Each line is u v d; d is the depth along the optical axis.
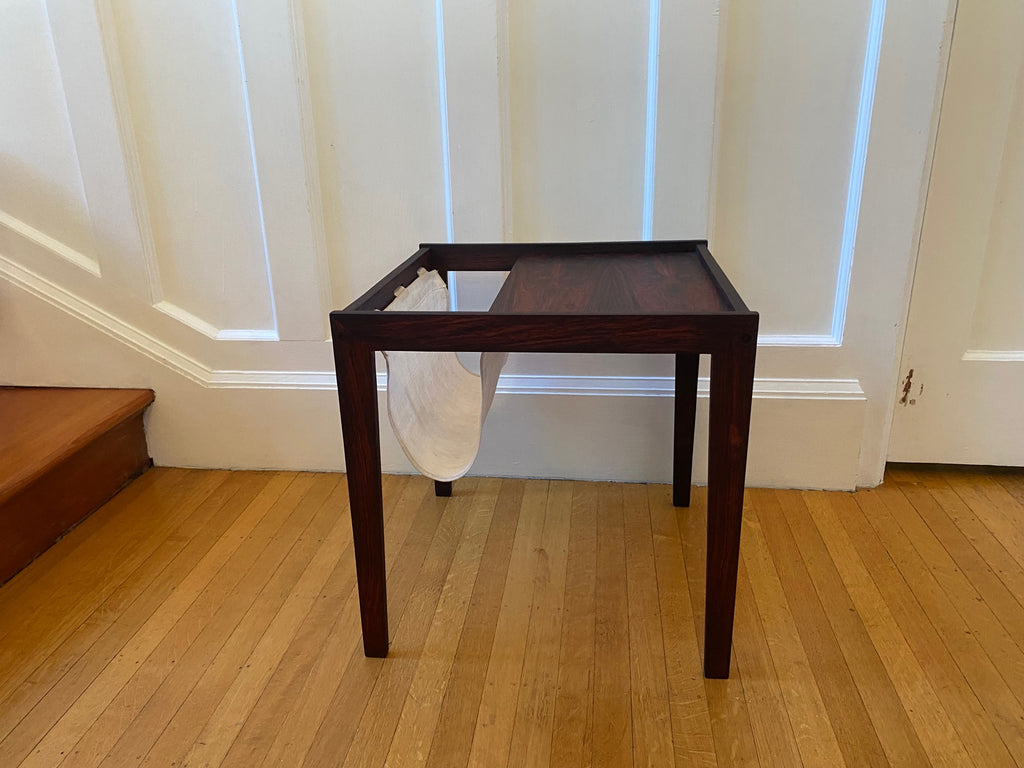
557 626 1.36
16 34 1.67
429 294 1.44
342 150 1.72
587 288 1.28
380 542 1.22
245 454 1.97
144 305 1.87
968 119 1.55
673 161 1.62
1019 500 1.75
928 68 1.50
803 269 1.70
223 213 1.79
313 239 1.76
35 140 1.76
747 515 1.70
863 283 1.66
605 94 1.61
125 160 1.73
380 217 1.76
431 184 1.72
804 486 1.81
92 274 1.86
